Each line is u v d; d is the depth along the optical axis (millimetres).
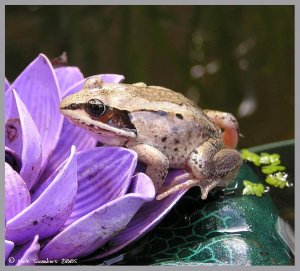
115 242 349
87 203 350
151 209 355
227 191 377
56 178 329
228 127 398
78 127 374
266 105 535
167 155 377
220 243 350
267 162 406
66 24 528
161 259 351
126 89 380
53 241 335
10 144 354
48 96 364
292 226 385
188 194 375
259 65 534
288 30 525
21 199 336
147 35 531
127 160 346
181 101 381
